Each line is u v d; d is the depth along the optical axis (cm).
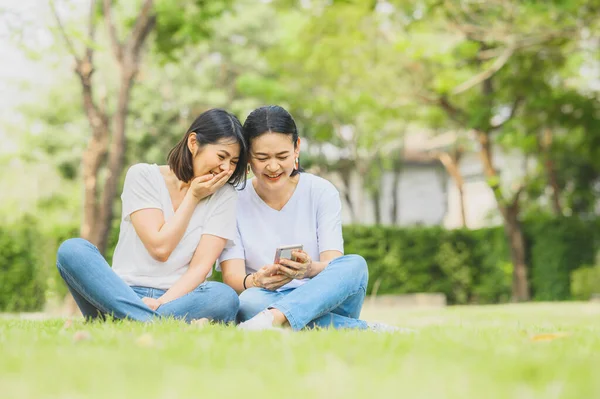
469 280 1723
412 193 3347
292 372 185
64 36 1055
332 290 342
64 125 2597
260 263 405
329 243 400
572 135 1761
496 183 1655
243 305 375
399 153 2834
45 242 1411
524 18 1317
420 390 162
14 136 2634
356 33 1435
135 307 351
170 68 2511
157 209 391
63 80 2523
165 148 2572
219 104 2538
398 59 1504
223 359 207
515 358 210
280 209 409
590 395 162
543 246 1670
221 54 2580
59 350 226
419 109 1762
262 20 2559
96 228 1160
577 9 1239
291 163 384
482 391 161
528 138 1712
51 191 2706
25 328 341
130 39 1177
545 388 167
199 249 385
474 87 1623
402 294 1684
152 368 187
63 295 1416
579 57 1661
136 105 2480
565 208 2272
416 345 246
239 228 408
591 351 259
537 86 1484
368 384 168
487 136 1664
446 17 1322
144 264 387
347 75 1541
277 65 1609
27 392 159
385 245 1681
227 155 378
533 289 1694
